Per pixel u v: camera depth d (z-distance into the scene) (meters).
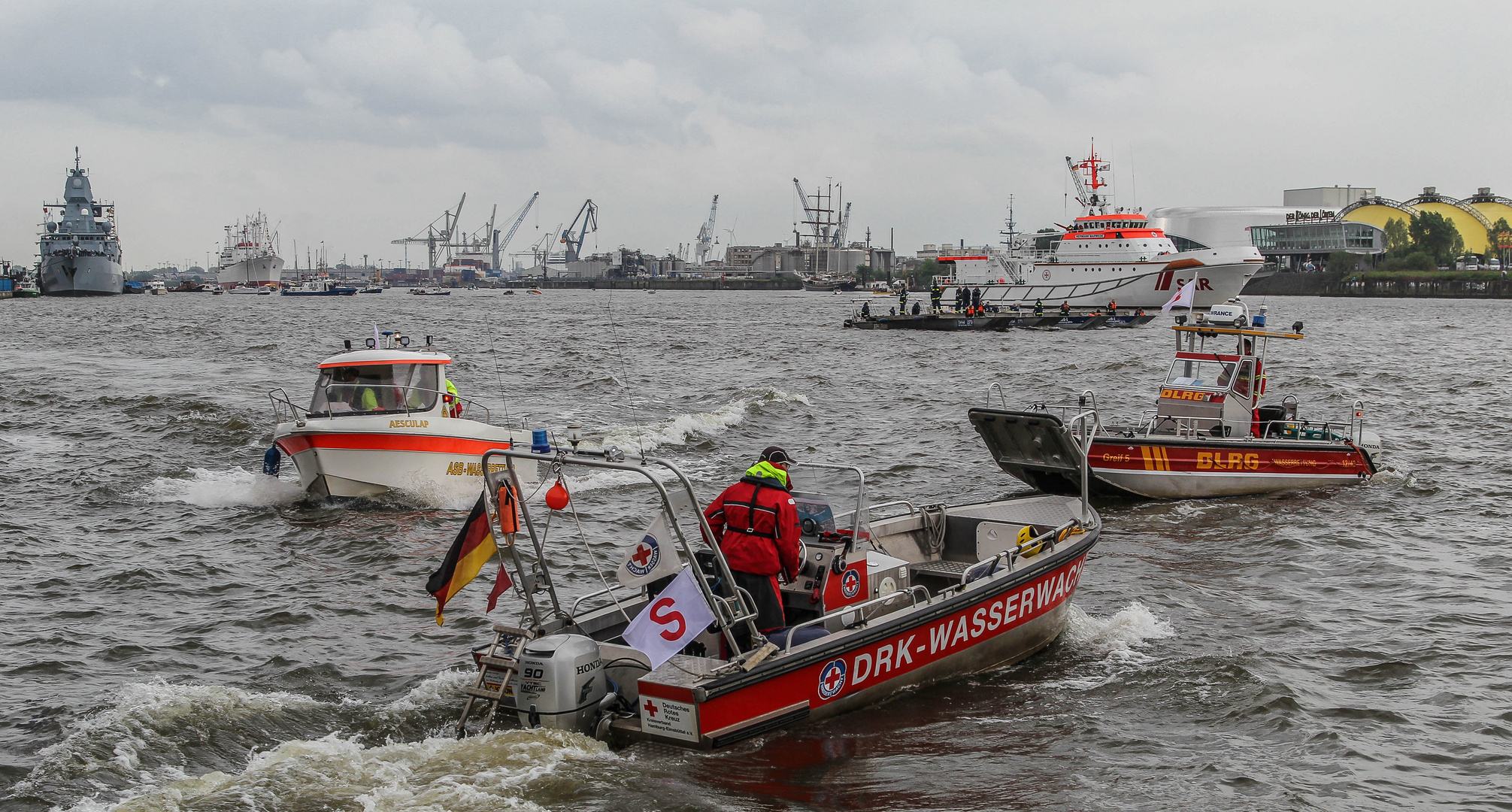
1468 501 16.75
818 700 8.15
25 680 9.34
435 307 132.12
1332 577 12.84
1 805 6.91
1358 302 134.12
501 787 6.94
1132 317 74.38
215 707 8.41
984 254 89.06
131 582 12.49
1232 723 8.62
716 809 6.85
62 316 92.44
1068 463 16.75
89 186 167.88
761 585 8.04
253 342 56.94
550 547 13.99
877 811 7.02
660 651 7.47
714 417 25.11
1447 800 7.35
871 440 23.20
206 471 19.27
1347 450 17.66
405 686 9.27
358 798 6.78
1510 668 9.79
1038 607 10.01
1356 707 8.94
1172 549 14.25
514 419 26.48
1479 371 38.62
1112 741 8.23
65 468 19.30
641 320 93.62
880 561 9.43
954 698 9.05
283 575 12.92
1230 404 17.94
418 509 16.75
